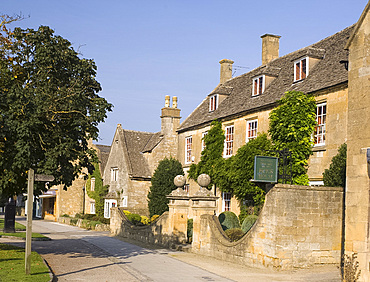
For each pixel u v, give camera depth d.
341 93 19.36
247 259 15.73
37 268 13.32
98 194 44.19
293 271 14.32
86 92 16.62
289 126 20.91
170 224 21.38
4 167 14.29
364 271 11.75
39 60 15.42
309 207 14.83
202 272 14.33
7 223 28.98
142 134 43.38
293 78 24.39
